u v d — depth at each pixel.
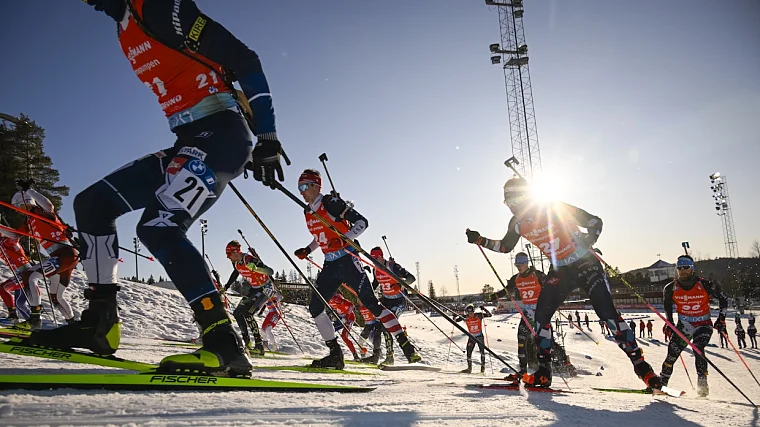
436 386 2.67
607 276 3.87
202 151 1.88
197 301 1.81
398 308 8.48
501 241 4.13
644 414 1.87
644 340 24.77
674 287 6.07
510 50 26.89
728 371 12.88
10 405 1.14
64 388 1.44
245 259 7.91
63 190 27.50
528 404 1.87
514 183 3.94
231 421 1.16
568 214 3.76
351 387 1.93
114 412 1.16
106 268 1.92
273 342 9.54
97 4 1.93
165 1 1.80
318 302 4.84
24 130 26.03
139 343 5.57
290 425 1.16
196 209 1.85
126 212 2.01
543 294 3.66
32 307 5.87
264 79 1.93
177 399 1.38
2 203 2.76
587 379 9.54
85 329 1.86
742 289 50.25
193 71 1.93
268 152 1.92
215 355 1.76
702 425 1.71
